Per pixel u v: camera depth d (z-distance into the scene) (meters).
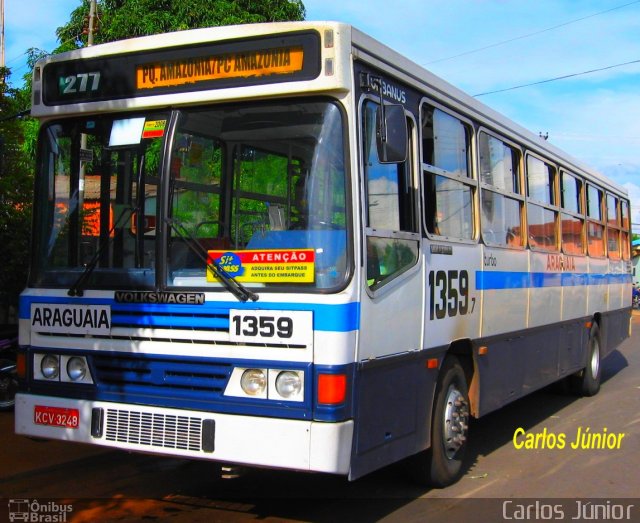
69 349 5.05
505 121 7.55
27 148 12.91
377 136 4.66
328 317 4.32
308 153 4.62
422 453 5.77
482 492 5.97
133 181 5.01
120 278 4.93
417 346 5.37
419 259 5.43
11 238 9.09
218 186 4.88
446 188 6.07
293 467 4.29
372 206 4.78
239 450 4.42
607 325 11.80
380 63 5.02
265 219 4.70
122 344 4.86
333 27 4.53
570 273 9.70
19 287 9.28
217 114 4.86
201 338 4.60
